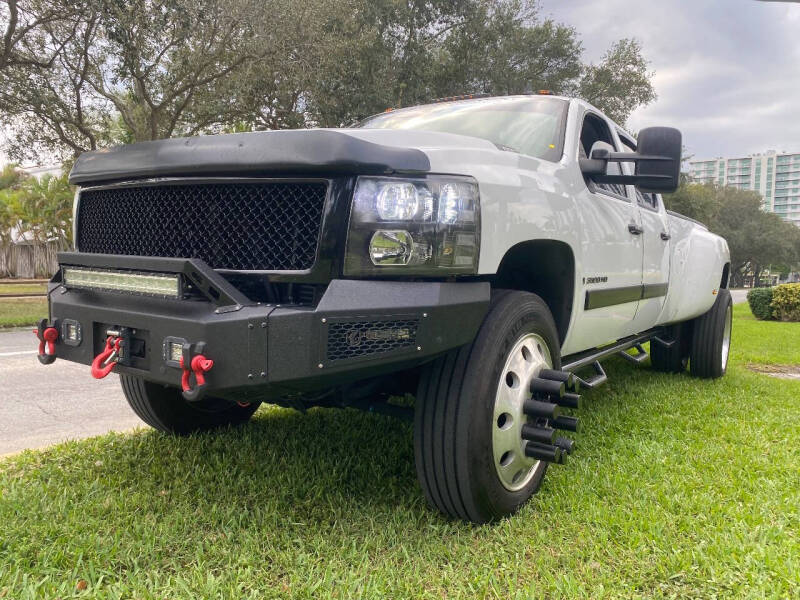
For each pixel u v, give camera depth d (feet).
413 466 10.47
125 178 8.48
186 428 11.98
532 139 11.27
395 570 7.06
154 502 8.77
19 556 7.07
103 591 6.48
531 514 8.57
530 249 10.11
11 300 54.49
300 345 6.70
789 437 12.43
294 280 7.09
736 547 7.44
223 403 12.30
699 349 18.88
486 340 8.00
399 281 7.21
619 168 13.58
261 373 6.77
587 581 6.89
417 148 7.58
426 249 7.19
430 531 8.05
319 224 7.01
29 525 7.82
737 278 353.10
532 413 8.53
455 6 69.51
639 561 7.22
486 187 7.95
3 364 22.50
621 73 86.99
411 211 7.13
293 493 9.11
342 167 6.77
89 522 8.00
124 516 8.33
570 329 10.80
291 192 7.23
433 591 6.70
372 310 6.88
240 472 10.05
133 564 7.07
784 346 33.35
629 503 8.87
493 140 11.35
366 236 6.97
